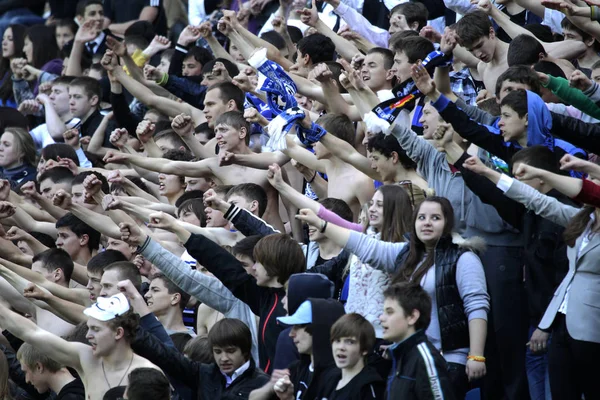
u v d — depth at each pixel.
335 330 12.66
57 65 31.45
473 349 13.73
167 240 19.44
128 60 24.36
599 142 15.27
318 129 17.33
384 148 16.28
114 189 21.27
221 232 17.78
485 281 13.98
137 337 14.57
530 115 15.19
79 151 24.80
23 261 19.31
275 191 19.89
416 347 12.45
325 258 16.42
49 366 16.27
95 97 26.70
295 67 21.81
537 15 22.06
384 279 14.40
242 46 22.34
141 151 24.00
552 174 13.43
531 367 15.17
